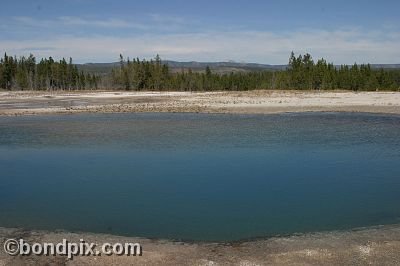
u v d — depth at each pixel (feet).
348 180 60.90
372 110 156.56
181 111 165.07
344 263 33.88
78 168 70.49
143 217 46.65
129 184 60.23
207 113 157.79
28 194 56.08
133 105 193.36
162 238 40.42
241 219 45.57
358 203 50.67
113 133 109.29
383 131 106.83
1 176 65.92
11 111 170.40
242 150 83.46
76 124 128.77
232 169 68.13
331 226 43.19
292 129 111.86
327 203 50.78
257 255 35.70
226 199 52.75
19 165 73.51
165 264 34.17
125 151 84.58
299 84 337.93
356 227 42.73
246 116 146.72
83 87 415.03
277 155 78.23
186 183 60.39
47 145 92.84
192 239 40.24
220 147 87.04
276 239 39.50
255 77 403.13
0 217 47.11
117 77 408.67
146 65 400.47
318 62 349.82
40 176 65.57
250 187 57.98
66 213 48.29
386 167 68.18
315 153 79.66
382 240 38.70
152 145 90.74
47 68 405.80
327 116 142.92
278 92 287.28
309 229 42.50
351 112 153.89
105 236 40.81
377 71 351.46
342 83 326.24
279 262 34.19
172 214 47.55
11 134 109.70
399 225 43.09
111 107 183.52
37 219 46.34
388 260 34.35
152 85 393.29
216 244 38.52
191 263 34.27
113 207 50.26
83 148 88.69
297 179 61.72
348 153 79.41
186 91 362.12
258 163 71.92
